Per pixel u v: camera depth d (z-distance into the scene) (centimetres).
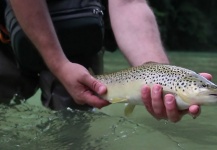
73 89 90
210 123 109
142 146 80
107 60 413
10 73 115
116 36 105
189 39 1083
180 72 79
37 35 91
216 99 74
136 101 85
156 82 81
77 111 109
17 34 103
